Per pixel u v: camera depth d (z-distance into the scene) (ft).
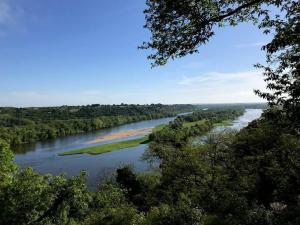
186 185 87.35
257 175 76.48
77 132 407.64
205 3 27.76
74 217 75.61
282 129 34.35
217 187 77.77
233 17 30.25
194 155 92.63
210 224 58.08
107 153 223.51
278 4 26.45
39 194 53.01
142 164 179.22
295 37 25.62
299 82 26.43
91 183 137.08
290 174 61.98
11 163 59.67
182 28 29.35
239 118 506.48
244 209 61.16
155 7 29.27
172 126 310.45
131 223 70.85
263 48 26.99
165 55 30.86
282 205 61.77
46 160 204.13
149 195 101.71
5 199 51.39
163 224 61.52
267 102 29.01
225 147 93.09
